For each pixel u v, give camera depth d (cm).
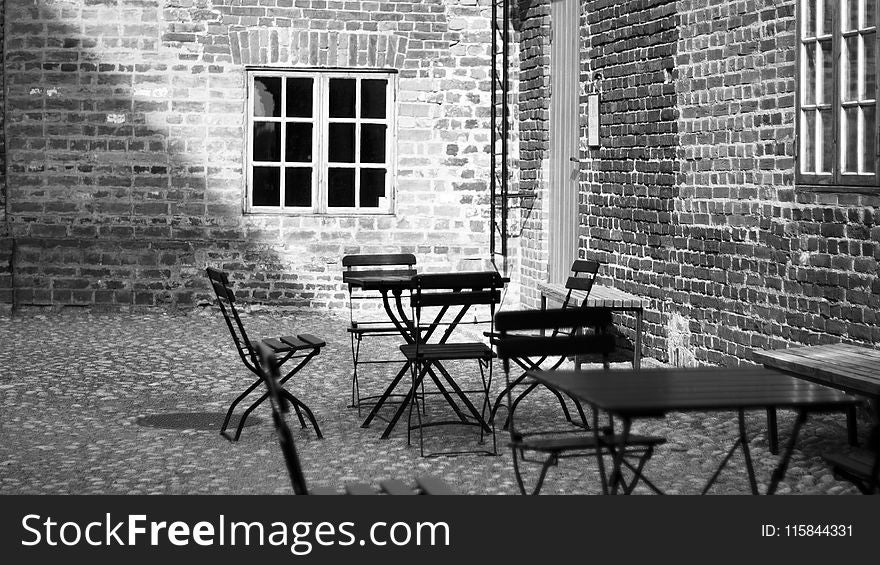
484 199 1627
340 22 1597
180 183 1580
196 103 1580
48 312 1562
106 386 1069
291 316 1586
